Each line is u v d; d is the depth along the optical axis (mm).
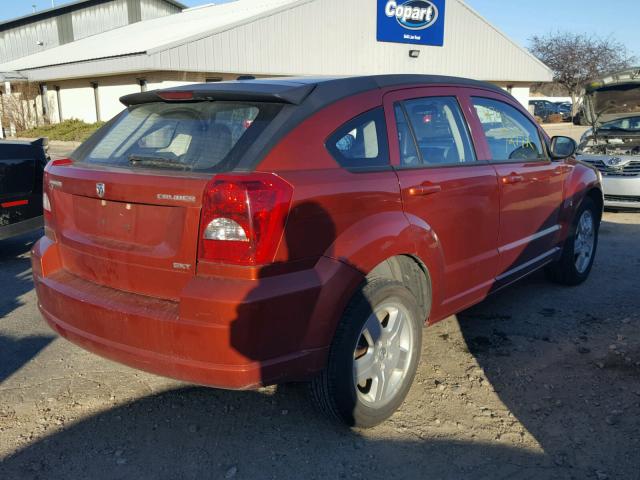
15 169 6371
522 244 4570
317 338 2906
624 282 5734
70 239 3330
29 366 4074
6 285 5902
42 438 3236
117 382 3848
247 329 2676
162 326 2787
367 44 26016
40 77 28547
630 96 9820
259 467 2982
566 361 4051
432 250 3520
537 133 4930
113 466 2998
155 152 3186
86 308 3072
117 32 37719
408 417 3414
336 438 3223
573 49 39875
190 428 3326
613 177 8859
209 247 2711
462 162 3947
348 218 3037
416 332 3447
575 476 2875
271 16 22922
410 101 3672
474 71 29531
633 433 3207
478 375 3877
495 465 2971
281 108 3066
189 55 21094
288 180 2793
